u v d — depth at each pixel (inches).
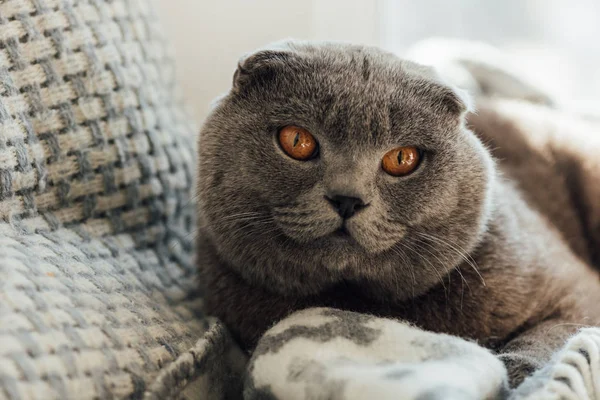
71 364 11.8
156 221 17.6
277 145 14.4
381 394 11.1
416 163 14.6
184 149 18.5
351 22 24.6
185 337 14.4
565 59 27.2
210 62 24.0
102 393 11.9
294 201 14.2
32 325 11.8
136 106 17.2
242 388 14.0
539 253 16.6
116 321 13.4
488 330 15.4
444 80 15.3
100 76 16.4
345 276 14.9
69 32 16.0
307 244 14.4
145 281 15.9
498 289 15.4
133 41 17.8
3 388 10.7
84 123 16.1
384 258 14.7
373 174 14.1
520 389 12.2
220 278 16.0
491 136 21.1
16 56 15.2
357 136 14.0
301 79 14.4
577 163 21.3
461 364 12.1
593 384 12.0
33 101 15.4
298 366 12.2
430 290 15.4
